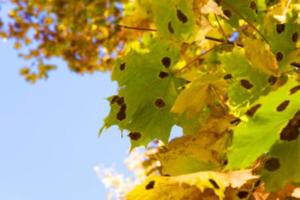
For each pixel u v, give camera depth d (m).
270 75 0.93
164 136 1.03
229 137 0.99
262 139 0.87
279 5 0.98
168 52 1.03
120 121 1.04
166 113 1.04
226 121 0.98
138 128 1.04
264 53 0.93
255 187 0.90
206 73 1.04
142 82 1.04
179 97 0.99
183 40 1.02
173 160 1.00
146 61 1.04
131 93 1.04
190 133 1.02
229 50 1.06
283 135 0.87
